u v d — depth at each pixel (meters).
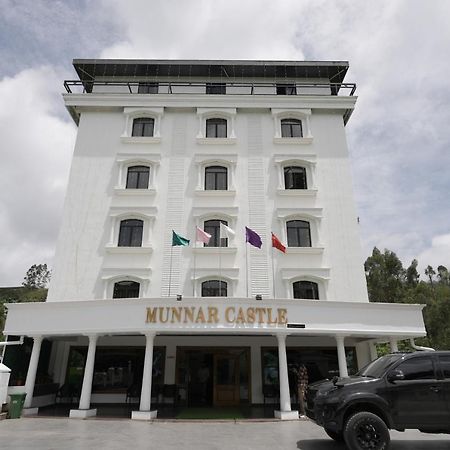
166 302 13.73
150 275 18.08
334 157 21.11
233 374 17.23
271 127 21.83
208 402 16.78
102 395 16.97
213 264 18.38
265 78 23.69
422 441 8.97
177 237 16.95
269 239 19.00
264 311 13.77
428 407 7.50
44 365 16.81
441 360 7.97
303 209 19.66
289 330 13.67
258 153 21.08
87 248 18.70
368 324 14.35
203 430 10.70
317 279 18.23
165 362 17.30
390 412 7.46
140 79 23.42
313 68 23.08
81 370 17.45
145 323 13.52
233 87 23.41
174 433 10.19
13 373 14.66
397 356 8.21
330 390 7.94
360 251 18.91
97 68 22.94
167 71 23.27
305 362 17.59
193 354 17.53
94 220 19.30
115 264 18.34
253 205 19.78
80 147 21.00
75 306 14.27
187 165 20.66
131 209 19.44
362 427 7.31
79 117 22.70
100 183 20.14
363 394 7.53
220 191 19.88
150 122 22.06
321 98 22.16
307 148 21.31
